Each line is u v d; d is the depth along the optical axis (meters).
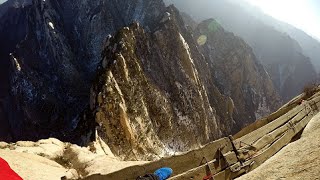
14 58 89.25
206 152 8.63
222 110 95.06
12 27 127.19
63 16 109.06
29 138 76.62
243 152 9.12
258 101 125.12
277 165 6.84
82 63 99.12
